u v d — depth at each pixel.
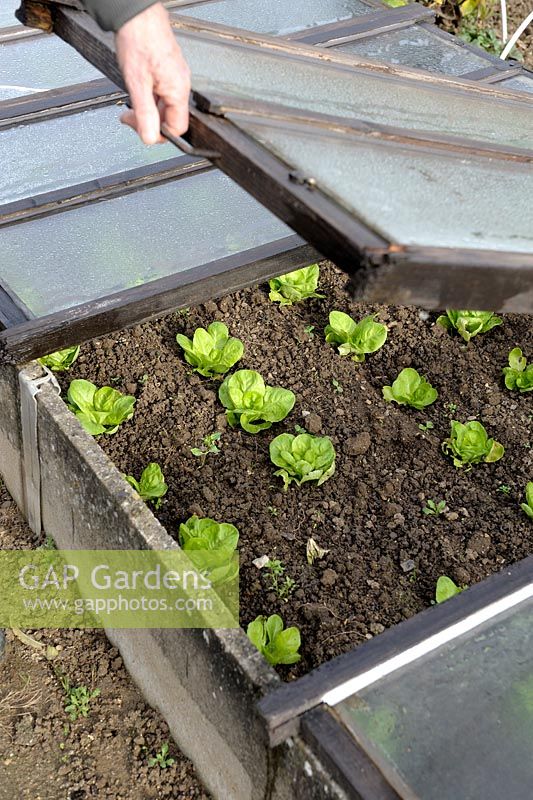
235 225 2.75
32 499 2.61
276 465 2.58
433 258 1.72
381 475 2.58
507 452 2.63
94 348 2.74
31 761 2.36
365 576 2.43
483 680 2.04
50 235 2.68
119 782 2.34
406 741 1.98
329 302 2.89
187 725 2.31
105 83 2.99
